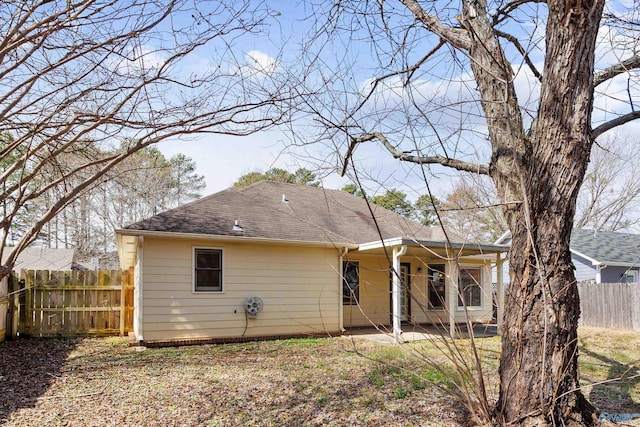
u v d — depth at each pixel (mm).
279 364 8742
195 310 11539
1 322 11234
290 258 13016
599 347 11625
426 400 6121
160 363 8859
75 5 2787
